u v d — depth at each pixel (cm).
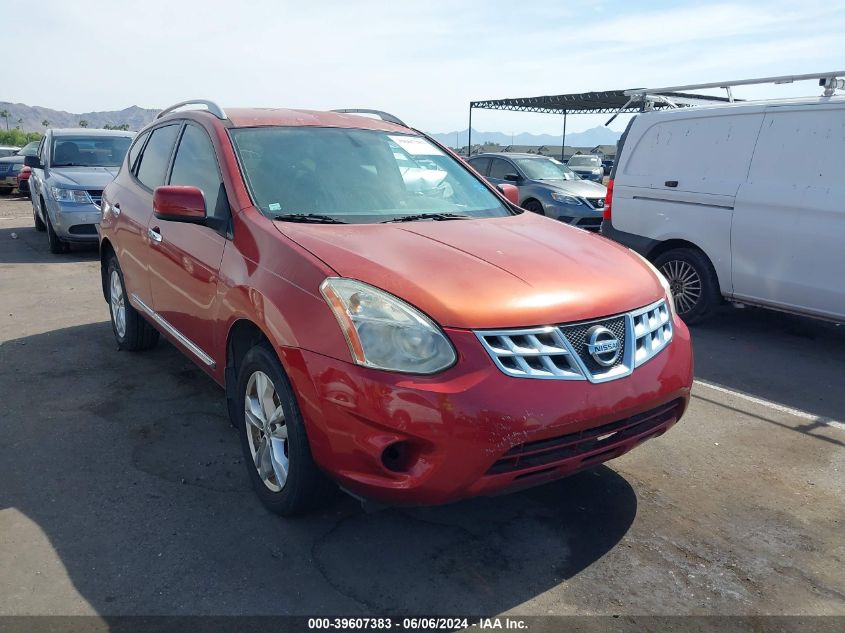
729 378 522
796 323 692
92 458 366
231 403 347
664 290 328
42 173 1073
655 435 306
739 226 614
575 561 287
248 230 329
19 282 804
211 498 328
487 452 246
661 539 304
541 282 282
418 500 257
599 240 365
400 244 308
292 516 310
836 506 335
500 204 424
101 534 297
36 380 478
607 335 274
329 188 371
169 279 406
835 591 271
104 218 539
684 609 259
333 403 261
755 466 375
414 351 254
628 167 708
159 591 261
